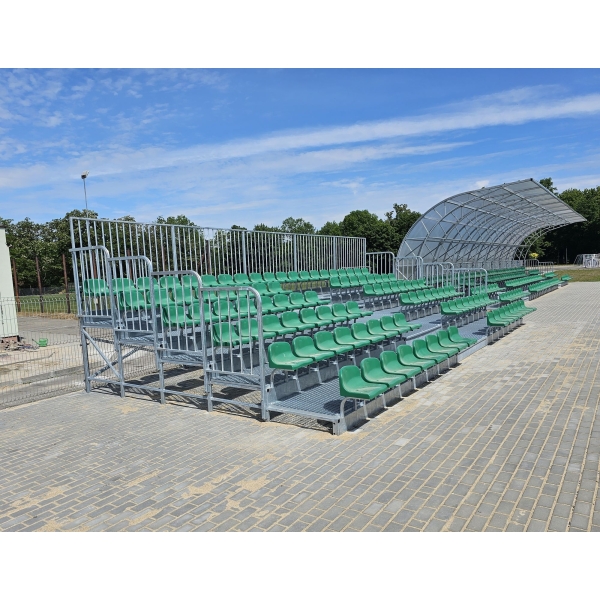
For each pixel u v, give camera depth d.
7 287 15.62
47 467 5.12
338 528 3.60
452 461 4.69
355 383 5.90
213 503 4.09
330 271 15.39
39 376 10.13
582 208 61.09
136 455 5.31
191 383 8.66
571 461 4.55
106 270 7.97
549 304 19.67
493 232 26.39
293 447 5.28
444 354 7.91
